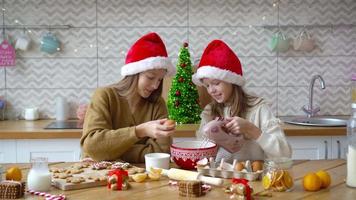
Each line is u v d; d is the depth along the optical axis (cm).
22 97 340
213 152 169
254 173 149
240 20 341
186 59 304
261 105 204
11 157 284
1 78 338
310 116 339
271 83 346
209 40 341
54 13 335
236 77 199
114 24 338
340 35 346
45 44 329
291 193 136
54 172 155
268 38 343
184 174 148
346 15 345
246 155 200
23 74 338
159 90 204
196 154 165
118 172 141
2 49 329
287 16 343
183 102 304
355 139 145
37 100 341
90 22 337
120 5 337
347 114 350
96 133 176
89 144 175
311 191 138
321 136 290
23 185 133
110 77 342
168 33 340
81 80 341
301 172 164
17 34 336
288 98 348
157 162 162
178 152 167
